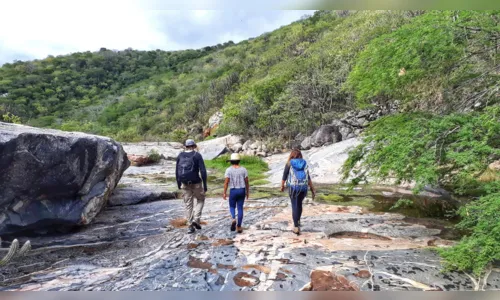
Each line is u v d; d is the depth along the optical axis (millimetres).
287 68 21312
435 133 4367
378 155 4992
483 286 3059
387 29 14852
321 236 4566
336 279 3209
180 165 4852
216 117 28094
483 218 3551
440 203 6473
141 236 4832
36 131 4707
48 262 3842
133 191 7609
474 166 3727
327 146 13195
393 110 11742
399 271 3387
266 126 18234
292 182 4602
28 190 4348
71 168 4695
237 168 4887
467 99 5074
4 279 3338
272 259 3732
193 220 4953
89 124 39312
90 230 5133
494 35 4781
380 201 6855
